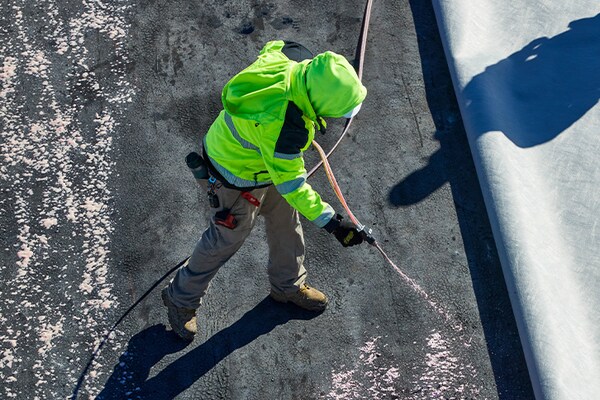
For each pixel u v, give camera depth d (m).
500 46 4.98
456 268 4.25
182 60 5.13
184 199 4.55
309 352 4.02
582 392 3.67
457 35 5.00
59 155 4.71
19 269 4.28
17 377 3.93
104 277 4.26
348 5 5.34
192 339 4.05
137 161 4.70
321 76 2.92
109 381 3.92
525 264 4.04
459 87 4.79
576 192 4.38
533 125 4.66
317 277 4.27
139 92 4.98
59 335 4.06
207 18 5.31
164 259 4.33
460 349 3.99
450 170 4.61
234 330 4.09
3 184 4.60
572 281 4.07
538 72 4.86
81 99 4.95
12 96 4.97
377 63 5.07
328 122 4.83
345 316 4.12
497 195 4.30
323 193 4.55
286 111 3.00
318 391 3.90
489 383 3.89
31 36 5.25
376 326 4.08
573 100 4.72
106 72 5.08
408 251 4.32
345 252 4.34
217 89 5.00
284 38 5.21
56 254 4.34
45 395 3.88
